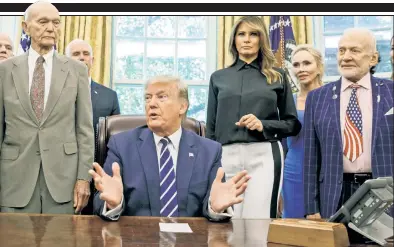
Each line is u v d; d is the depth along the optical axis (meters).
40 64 2.39
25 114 2.31
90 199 2.41
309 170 2.51
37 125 2.32
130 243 1.21
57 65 2.41
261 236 1.36
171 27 5.22
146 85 1.92
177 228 1.45
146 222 1.54
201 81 5.17
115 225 1.46
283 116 2.93
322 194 2.39
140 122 2.13
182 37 5.21
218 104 2.90
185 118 2.16
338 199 2.30
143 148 1.88
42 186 2.30
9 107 2.32
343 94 2.46
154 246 1.18
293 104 2.94
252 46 2.88
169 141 1.90
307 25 4.85
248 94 2.84
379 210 1.27
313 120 2.51
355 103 2.41
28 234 1.28
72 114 2.39
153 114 1.86
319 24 5.03
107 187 1.55
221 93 2.89
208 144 1.93
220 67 4.94
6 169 2.29
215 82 2.96
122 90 5.13
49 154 2.30
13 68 2.37
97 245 1.17
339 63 2.48
